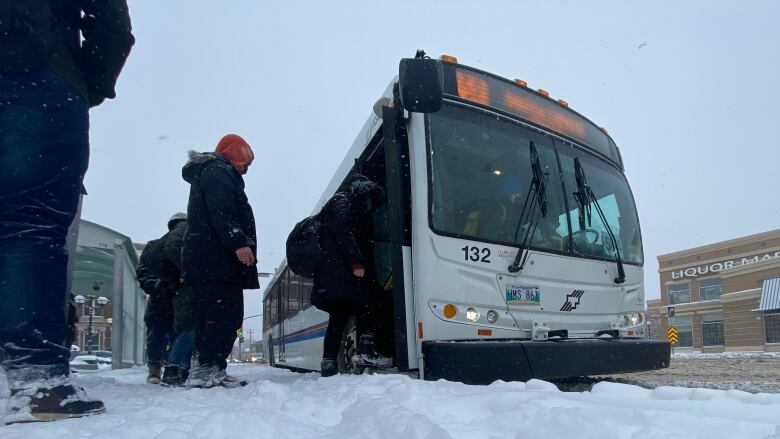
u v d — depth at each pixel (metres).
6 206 2.42
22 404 2.31
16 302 2.36
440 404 2.54
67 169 2.57
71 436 2.00
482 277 4.53
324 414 2.62
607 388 2.69
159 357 6.17
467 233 4.57
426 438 1.85
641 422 1.97
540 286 4.81
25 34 2.42
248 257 4.13
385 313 5.20
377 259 5.49
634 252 5.94
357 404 2.48
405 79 4.20
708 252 41.88
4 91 2.44
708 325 40.25
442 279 4.36
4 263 2.38
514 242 4.78
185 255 4.24
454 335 4.32
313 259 4.82
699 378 6.19
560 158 5.49
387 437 1.96
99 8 2.62
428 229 4.42
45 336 2.42
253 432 2.09
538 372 4.22
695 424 1.90
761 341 35.41
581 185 5.48
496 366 4.08
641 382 5.59
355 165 6.14
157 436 2.00
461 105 4.96
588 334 5.04
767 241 38.59
